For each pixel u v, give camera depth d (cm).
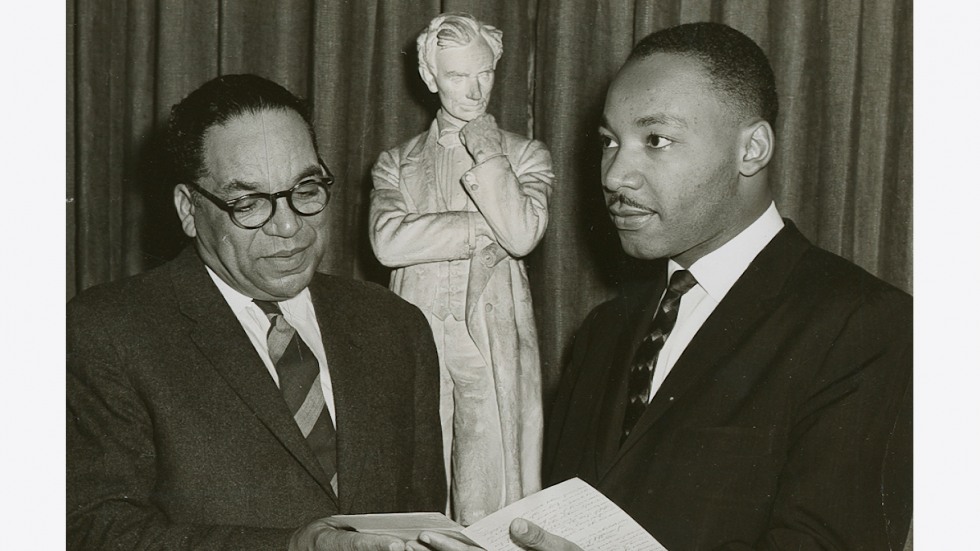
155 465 153
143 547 146
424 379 168
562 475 174
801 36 212
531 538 139
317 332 164
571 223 211
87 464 153
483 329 177
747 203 167
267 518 151
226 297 161
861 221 213
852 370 159
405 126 212
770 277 167
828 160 213
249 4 210
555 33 211
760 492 158
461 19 180
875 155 213
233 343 155
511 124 213
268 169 154
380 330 165
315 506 152
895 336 162
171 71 209
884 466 160
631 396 170
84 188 208
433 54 180
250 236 154
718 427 160
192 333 155
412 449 165
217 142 155
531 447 179
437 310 179
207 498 151
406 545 137
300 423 158
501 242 176
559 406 184
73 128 208
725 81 163
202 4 210
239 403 153
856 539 154
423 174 181
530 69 214
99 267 208
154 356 153
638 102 164
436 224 176
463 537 141
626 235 169
